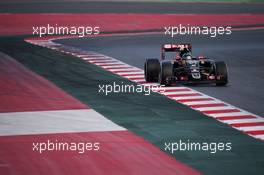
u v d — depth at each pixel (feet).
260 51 457.68
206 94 299.58
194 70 315.37
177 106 276.00
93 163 199.52
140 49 471.62
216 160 200.54
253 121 248.52
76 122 250.98
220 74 314.35
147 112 265.54
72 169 194.18
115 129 239.09
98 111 269.23
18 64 402.31
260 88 315.17
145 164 197.36
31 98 297.94
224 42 510.58
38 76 358.23
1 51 462.60
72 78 351.46
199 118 254.27
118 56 436.76
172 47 328.29
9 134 235.40
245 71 370.12
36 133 235.81
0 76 358.23
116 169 193.06
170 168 193.16
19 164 200.23
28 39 533.96
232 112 263.49
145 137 227.81
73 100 292.20
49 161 202.69
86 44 501.56
